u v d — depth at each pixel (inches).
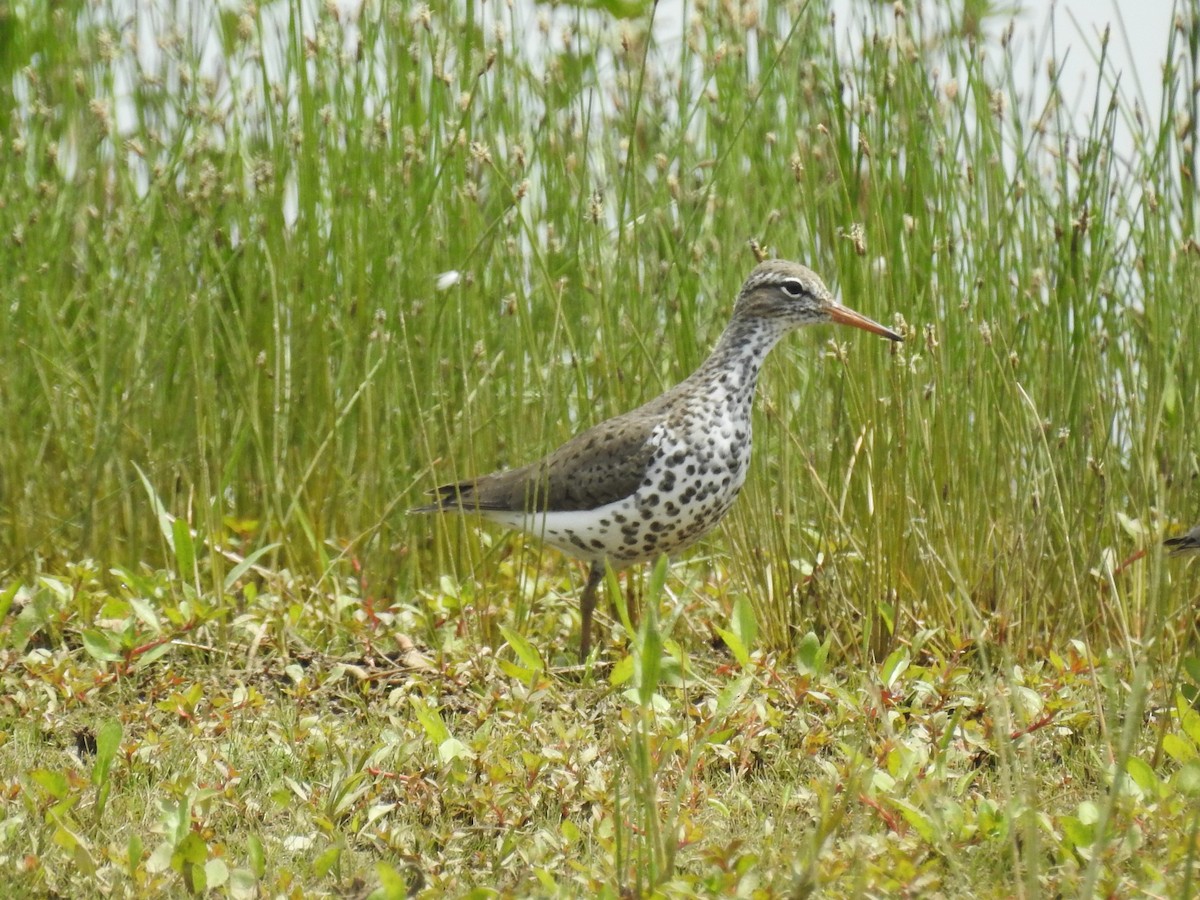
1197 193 436.1
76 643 423.2
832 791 316.2
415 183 489.7
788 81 488.4
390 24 492.4
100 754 306.8
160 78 510.0
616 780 275.0
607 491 427.5
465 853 307.9
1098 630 436.1
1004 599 428.1
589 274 485.4
